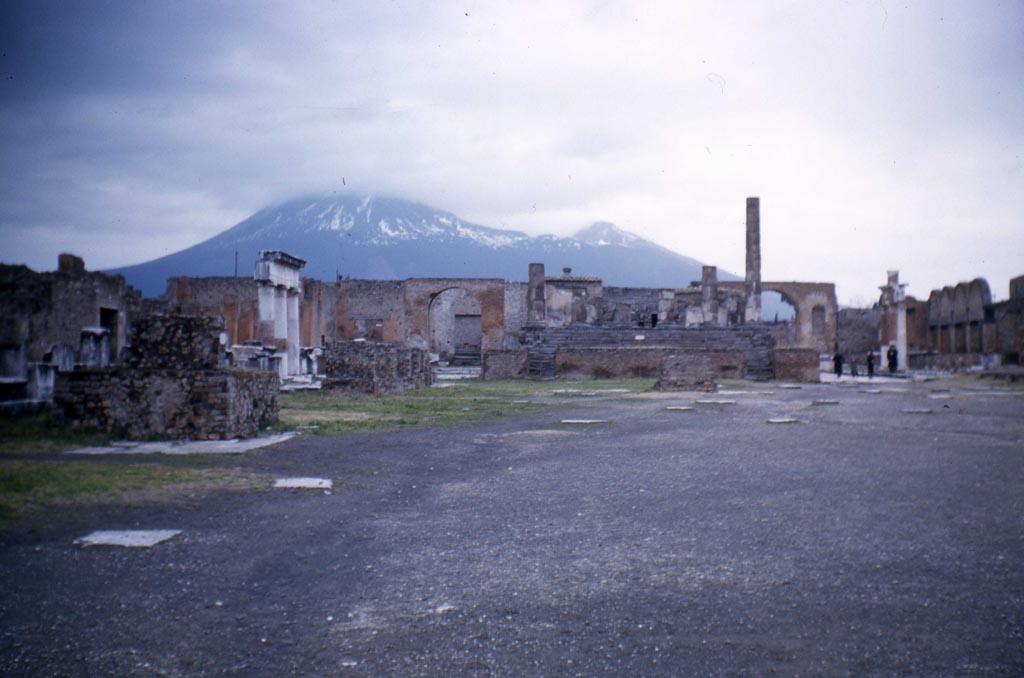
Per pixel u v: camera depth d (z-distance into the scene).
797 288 66.81
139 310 30.75
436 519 6.61
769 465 9.70
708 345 43.09
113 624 4.09
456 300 62.88
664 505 7.18
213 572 5.00
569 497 7.62
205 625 4.09
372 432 13.62
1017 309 46.22
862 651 3.71
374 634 3.97
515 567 5.13
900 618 4.14
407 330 53.59
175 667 3.57
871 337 68.88
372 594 4.59
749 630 3.98
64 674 3.48
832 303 67.00
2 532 5.88
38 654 3.70
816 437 12.96
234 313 50.06
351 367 24.23
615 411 18.53
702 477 8.79
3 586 4.68
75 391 12.23
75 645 3.81
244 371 13.59
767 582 4.76
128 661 3.63
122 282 29.25
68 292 25.45
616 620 4.14
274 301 30.81
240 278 50.19
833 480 8.52
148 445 11.38
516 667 3.57
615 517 6.67
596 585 4.73
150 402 12.19
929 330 60.97
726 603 4.39
